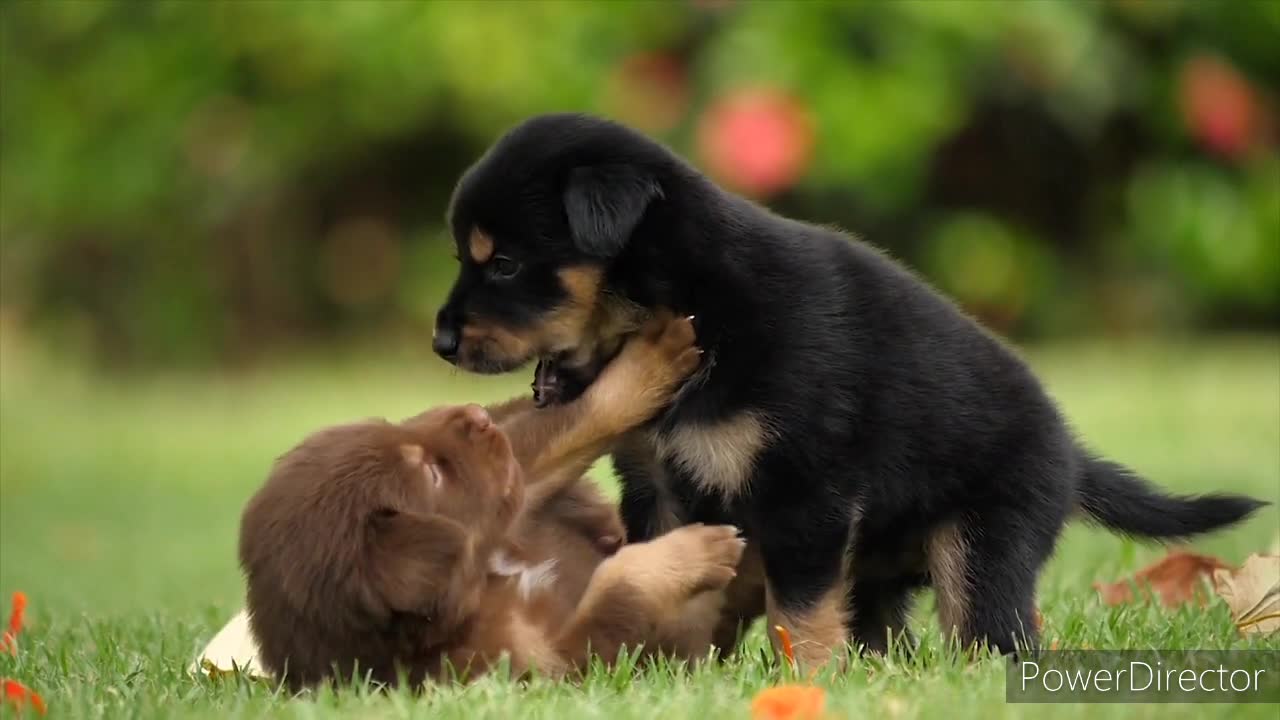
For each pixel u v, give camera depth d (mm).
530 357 7137
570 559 6844
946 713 5387
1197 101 21750
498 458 6375
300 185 23453
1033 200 22672
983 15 20734
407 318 23516
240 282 23578
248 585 6066
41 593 10766
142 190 22281
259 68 22156
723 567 6430
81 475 16016
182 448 17219
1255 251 22094
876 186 21188
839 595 6742
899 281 7281
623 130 7203
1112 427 15867
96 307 23812
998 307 22094
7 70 22469
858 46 21078
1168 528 7539
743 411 6707
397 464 6121
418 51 21438
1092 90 21219
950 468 7031
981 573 7059
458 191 7262
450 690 5711
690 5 21203
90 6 21938
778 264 6949
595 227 6711
